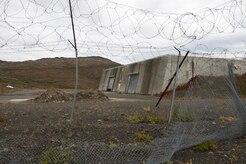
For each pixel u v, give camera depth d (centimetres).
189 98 629
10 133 558
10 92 2939
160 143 438
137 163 396
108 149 436
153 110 925
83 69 11619
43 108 970
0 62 10550
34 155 418
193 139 468
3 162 392
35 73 9269
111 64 12825
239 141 546
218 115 721
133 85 3084
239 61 2197
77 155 407
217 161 434
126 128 612
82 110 915
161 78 2388
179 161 430
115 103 1291
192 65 2253
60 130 583
